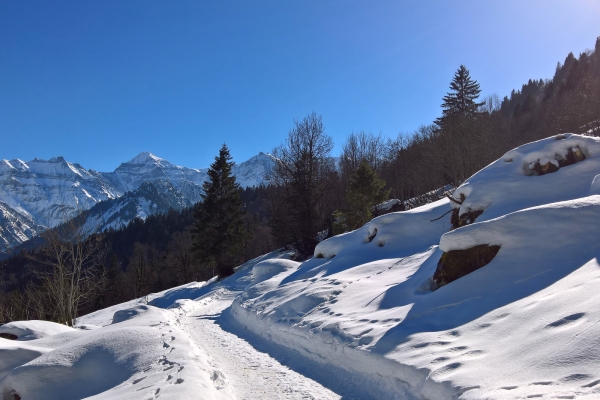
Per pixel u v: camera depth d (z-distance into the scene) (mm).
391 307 8812
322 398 6250
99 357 8062
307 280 14617
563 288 6219
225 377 7316
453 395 4605
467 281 7945
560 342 4750
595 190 10672
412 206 36031
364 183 27438
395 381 5898
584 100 41250
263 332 11461
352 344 7305
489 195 12781
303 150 37969
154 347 8297
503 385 4359
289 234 36219
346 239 18969
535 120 53281
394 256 14992
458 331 6273
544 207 8586
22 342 10422
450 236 8977
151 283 54469
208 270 59625
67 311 20688
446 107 55531
